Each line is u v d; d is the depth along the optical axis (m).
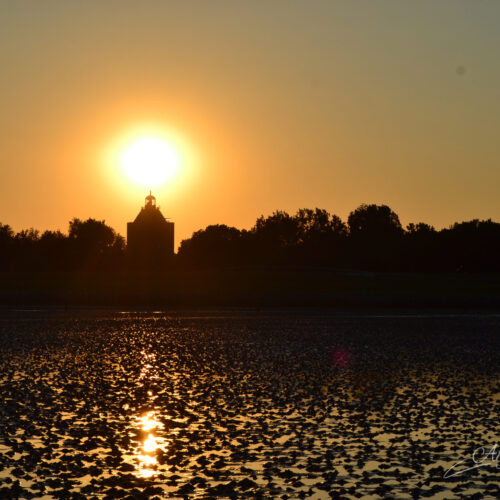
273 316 183.62
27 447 45.94
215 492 37.94
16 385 70.88
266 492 38.09
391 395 67.62
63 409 59.03
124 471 41.72
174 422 54.34
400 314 195.62
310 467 42.56
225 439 49.28
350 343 117.75
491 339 127.38
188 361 92.12
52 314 184.12
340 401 64.06
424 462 43.91
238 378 77.44
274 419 55.97
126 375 79.12
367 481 40.06
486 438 50.06
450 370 86.38
